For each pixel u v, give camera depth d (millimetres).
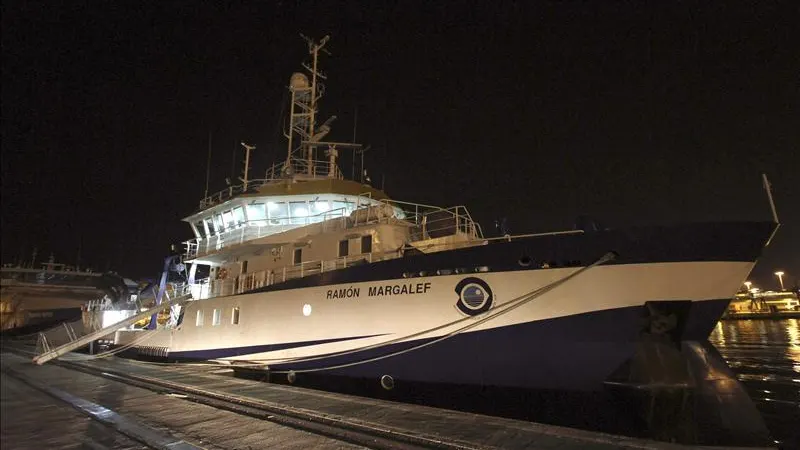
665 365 8336
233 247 15859
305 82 20562
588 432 6863
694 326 8484
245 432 7816
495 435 6891
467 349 9930
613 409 8664
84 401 10945
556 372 9117
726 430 8000
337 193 15883
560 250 9234
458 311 10062
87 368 17734
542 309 9242
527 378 9359
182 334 17297
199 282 19359
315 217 16078
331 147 19438
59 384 13867
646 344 8547
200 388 11680
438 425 7578
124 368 16766
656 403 8203
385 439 7188
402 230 13070
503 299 9594
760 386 19609
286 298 13250
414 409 8797
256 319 14039
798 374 22766
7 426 8836
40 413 9953
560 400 9062
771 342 42500
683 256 8383
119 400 10945
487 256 9891
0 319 46438
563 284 9102
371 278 11453
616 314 8703
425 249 11734
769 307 90750
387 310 11047
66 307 49562
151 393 11875
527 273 9430
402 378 10750
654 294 8492
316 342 12250
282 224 16375
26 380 14984
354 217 13570
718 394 8211
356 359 11438
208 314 16109
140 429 8195
